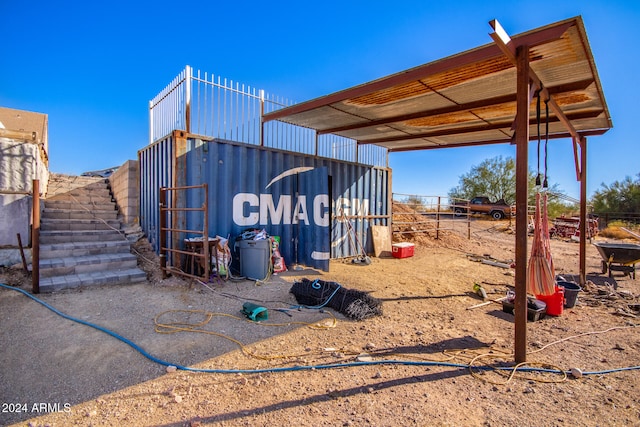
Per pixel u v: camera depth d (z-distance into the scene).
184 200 6.39
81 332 3.81
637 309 5.29
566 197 15.70
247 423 2.37
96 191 9.77
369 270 8.03
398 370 3.20
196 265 6.21
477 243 13.24
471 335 4.12
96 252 6.63
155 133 7.80
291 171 8.20
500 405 2.65
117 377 2.95
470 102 5.89
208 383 2.89
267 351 3.54
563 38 3.46
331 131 8.36
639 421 2.47
